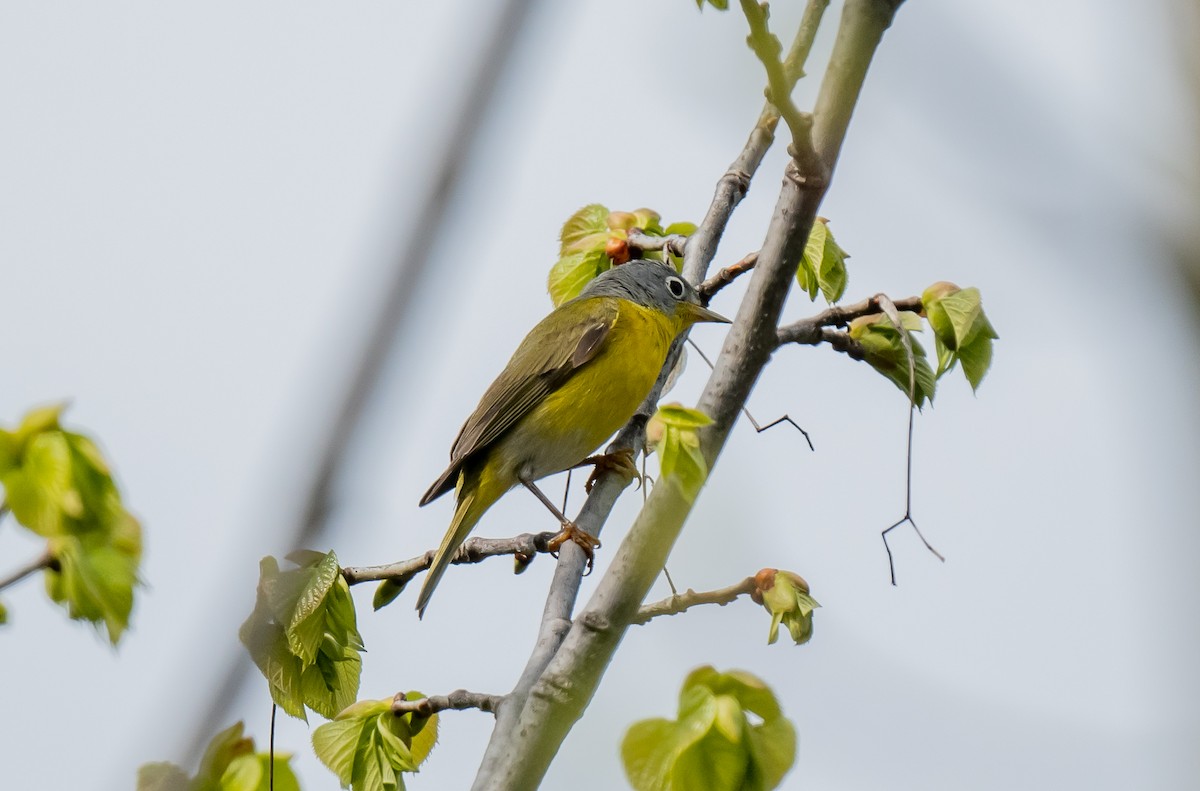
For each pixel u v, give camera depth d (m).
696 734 6.90
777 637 9.05
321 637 8.66
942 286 9.91
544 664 8.46
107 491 6.48
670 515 6.84
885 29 6.73
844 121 6.76
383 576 10.36
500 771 6.73
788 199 6.96
